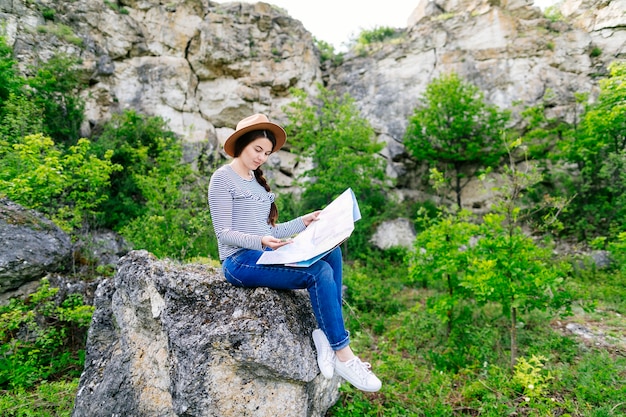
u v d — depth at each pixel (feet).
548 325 16.67
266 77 47.98
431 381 11.72
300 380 7.45
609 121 31.27
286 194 39.14
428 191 46.09
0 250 14.82
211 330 7.54
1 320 13.21
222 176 7.61
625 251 20.34
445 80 40.32
